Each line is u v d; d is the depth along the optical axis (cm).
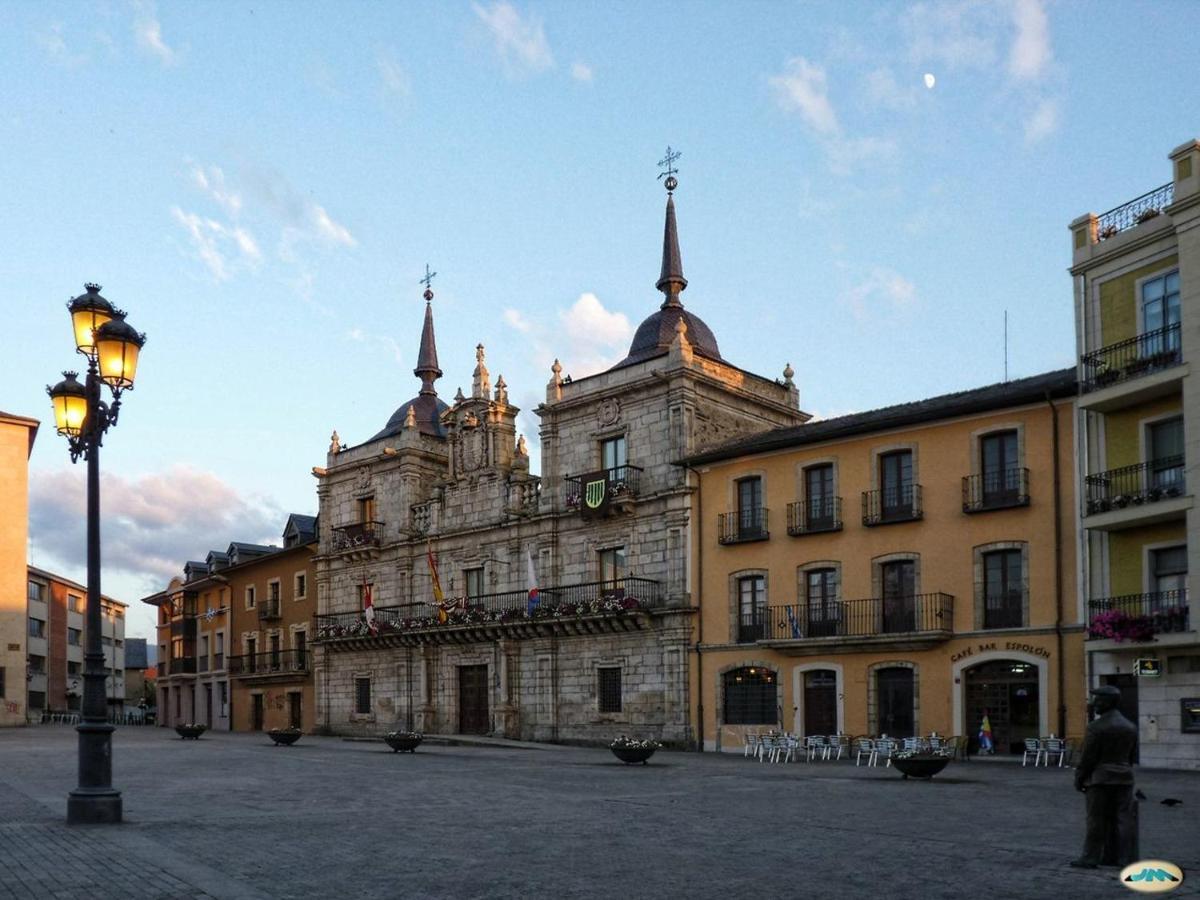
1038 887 1102
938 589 3597
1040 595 3350
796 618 3906
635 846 1411
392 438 5941
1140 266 3100
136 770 2803
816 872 1207
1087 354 3219
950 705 3503
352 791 2220
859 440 3866
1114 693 1230
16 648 6625
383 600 5816
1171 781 2459
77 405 1702
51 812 1739
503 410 5325
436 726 5359
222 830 1544
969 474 3569
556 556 4844
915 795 2161
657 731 4319
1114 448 3166
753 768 3020
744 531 4156
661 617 4347
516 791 2242
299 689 6469
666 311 5103
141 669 14688
